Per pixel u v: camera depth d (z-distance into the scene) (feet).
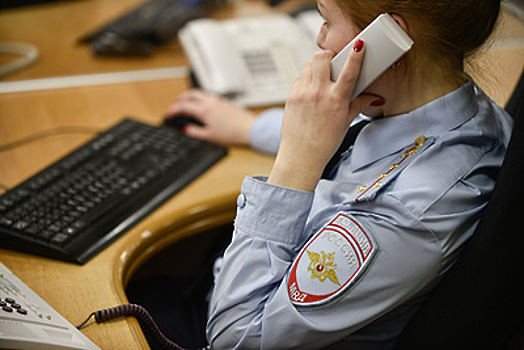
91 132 4.95
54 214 3.77
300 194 3.33
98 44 6.30
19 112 5.21
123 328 3.09
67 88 5.68
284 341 3.18
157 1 7.34
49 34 6.75
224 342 3.40
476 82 3.45
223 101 5.15
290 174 3.35
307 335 3.13
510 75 4.65
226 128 4.90
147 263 5.65
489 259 2.88
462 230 3.02
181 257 5.72
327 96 3.27
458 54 3.11
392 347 3.38
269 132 4.77
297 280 3.16
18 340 2.55
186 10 7.14
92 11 7.43
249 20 6.29
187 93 5.28
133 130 4.82
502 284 2.86
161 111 5.37
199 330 4.48
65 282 3.37
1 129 4.93
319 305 3.08
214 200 4.21
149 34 6.47
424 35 3.03
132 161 4.42
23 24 6.99
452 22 2.96
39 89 5.63
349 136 3.70
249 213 3.41
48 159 4.53
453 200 2.99
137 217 3.92
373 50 3.10
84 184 4.08
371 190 3.13
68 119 5.14
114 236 3.74
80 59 6.26
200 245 5.70
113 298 3.29
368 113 3.59
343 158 3.69
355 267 3.03
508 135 3.46
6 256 3.54
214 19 7.23
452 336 3.02
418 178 3.04
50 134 4.89
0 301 2.80
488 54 3.42
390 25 3.02
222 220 4.30
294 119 3.37
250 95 5.58
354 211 3.18
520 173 2.79
